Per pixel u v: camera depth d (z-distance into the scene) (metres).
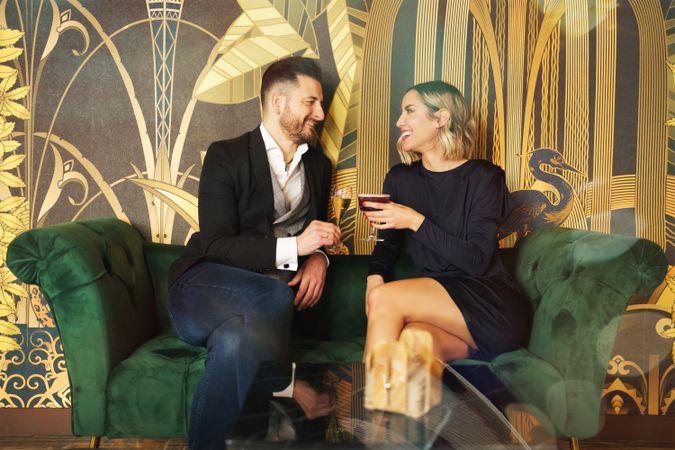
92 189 2.66
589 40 2.70
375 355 1.86
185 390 2.01
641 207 2.72
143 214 2.68
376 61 2.69
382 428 1.32
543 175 2.72
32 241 1.99
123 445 2.50
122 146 2.66
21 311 2.63
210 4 2.65
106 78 2.64
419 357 1.86
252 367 1.92
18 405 2.65
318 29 2.68
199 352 2.16
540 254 2.35
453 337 2.04
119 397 2.01
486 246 2.20
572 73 2.71
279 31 2.67
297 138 2.41
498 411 1.50
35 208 2.65
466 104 2.45
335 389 1.52
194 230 2.69
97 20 2.63
